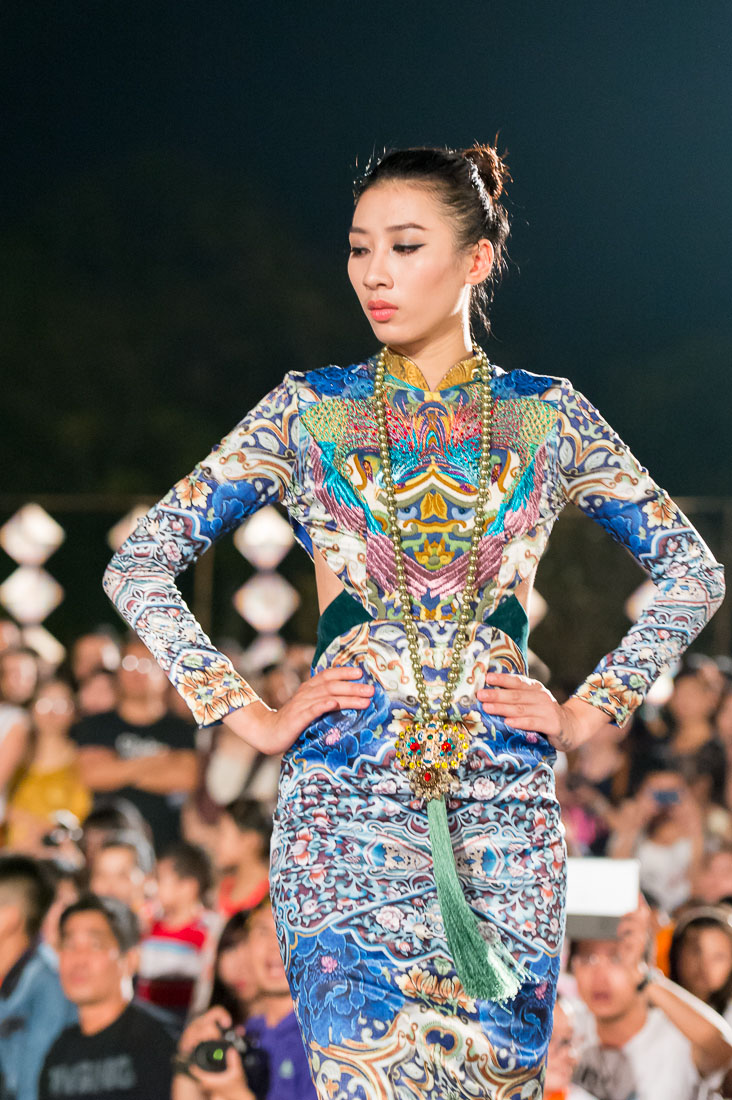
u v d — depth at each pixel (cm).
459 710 407
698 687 1153
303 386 432
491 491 420
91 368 3284
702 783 1126
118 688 1177
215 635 2003
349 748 407
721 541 1648
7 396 3216
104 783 1149
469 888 402
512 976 387
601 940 759
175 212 3506
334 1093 383
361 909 394
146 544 437
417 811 402
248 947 775
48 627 2353
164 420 3266
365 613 414
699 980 821
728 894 1027
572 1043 754
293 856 405
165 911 895
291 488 433
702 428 3288
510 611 418
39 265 3372
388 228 424
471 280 435
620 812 1102
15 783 1152
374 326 428
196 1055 768
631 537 448
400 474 419
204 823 1112
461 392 428
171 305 3409
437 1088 388
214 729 1131
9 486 3173
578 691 438
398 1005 388
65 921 798
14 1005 802
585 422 437
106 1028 792
